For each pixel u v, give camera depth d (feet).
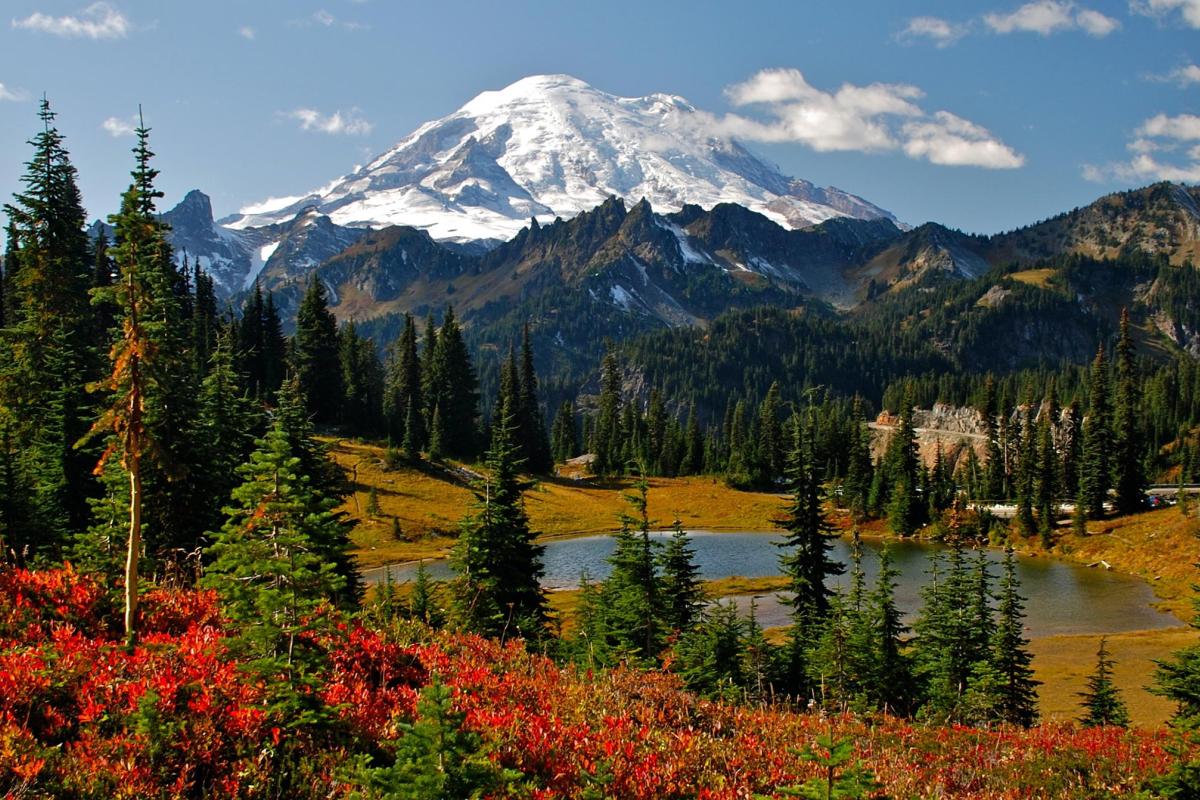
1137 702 125.80
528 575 101.40
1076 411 390.63
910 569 265.95
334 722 31.89
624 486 433.89
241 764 28.63
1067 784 44.68
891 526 357.41
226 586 35.04
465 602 93.56
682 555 106.11
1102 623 192.85
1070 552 293.02
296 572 34.27
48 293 137.80
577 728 37.32
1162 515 292.20
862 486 409.49
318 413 351.87
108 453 42.73
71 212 144.97
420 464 331.57
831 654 94.63
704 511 380.78
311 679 32.53
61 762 26.99
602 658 67.92
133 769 27.09
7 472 90.02
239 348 328.29
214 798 27.27
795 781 35.42
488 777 25.82
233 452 116.88
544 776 32.12
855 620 102.22
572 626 108.68
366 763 29.50
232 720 30.76
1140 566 259.19
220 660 35.40
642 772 33.68
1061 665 152.46
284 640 33.99
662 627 92.22
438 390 391.86
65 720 29.53
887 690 96.94
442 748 25.32
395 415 387.96
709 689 75.00
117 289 42.27
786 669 93.97
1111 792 43.42
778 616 197.16
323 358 348.59
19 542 85.05
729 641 86.79
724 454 524.52
